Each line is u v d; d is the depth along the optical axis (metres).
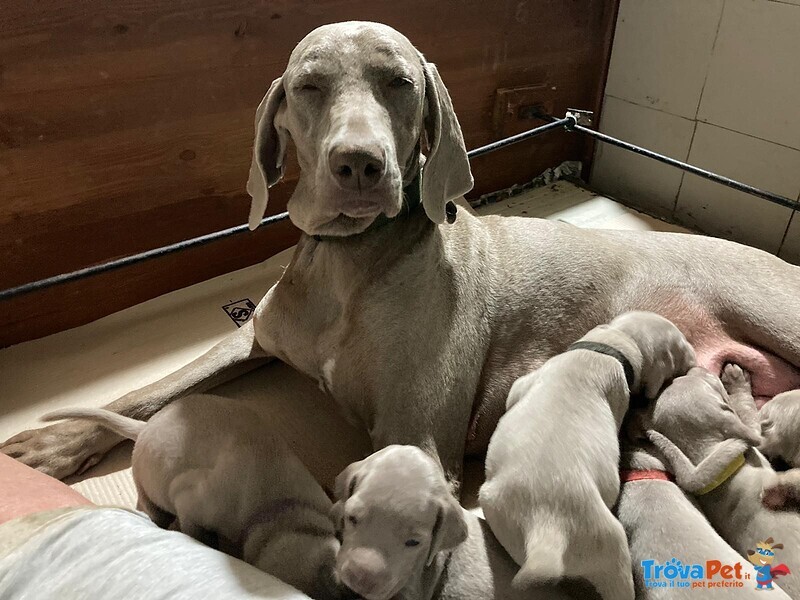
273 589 1.05
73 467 1.60
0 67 1.74
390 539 1.08
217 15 2.01
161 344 2.06
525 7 2.69
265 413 1.79
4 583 1.00
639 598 1.24
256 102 2.19
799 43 2.37
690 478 1.36
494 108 2.82
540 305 1.70
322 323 1.56
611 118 3.08
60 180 1.93
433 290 1.50
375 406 1.48
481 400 1.65
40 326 2.04
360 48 1.34
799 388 1.75
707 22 2.61
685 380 1.50
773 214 2.61
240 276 2.35
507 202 3.00
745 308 1.76
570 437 1.26
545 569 1.11
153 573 1.04
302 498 1.30
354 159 1.22
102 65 1.88
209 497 1.29
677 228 2.80
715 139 2.71
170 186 2.13
